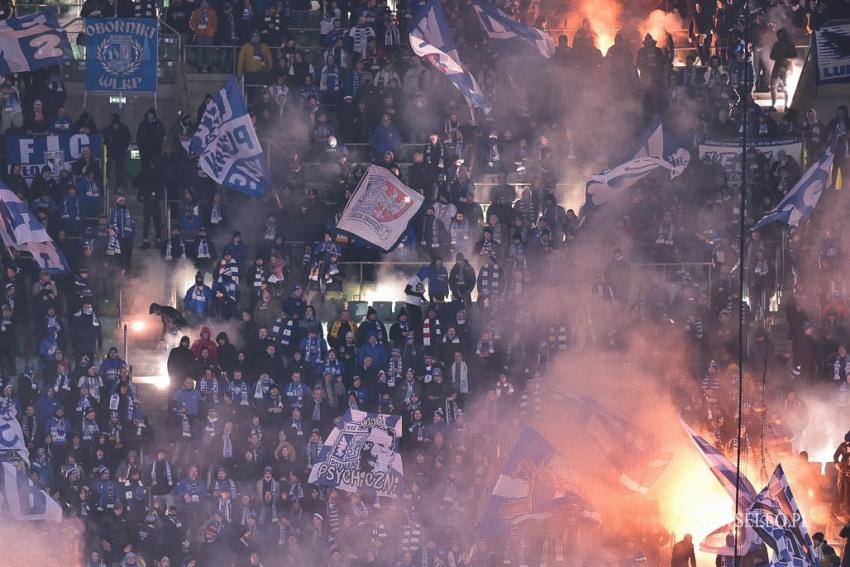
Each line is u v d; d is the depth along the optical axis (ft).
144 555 340.59
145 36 406.82
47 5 449.89
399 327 379.55
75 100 433.89
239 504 344.28
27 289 385.91
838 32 422.41
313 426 361.51
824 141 411.34
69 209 392.47
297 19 449.89
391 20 429.79
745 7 438.40
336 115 423.64
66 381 356.59
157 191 400.06
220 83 433.48
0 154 408.26
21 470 335.06
